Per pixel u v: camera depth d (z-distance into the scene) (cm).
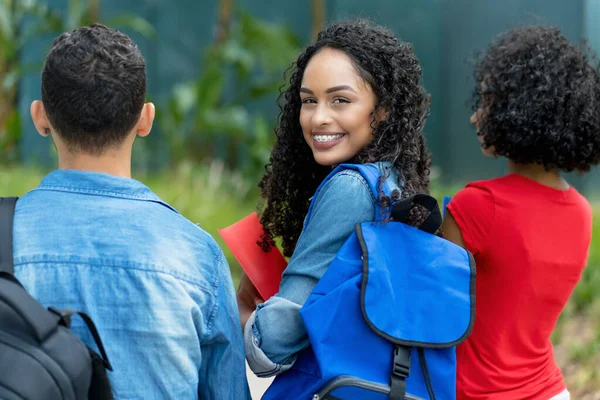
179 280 251
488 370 328
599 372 675
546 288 331
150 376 243
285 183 354
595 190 1528
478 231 333
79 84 248
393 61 308
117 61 253
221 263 269
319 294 275
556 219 336
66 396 207
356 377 267
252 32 1572
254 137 1708
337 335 270
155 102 1881
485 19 1794
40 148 1802
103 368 223
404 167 311
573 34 1584
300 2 1927
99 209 251
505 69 352
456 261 288
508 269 329
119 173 263
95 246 245
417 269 282
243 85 1878
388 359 275
